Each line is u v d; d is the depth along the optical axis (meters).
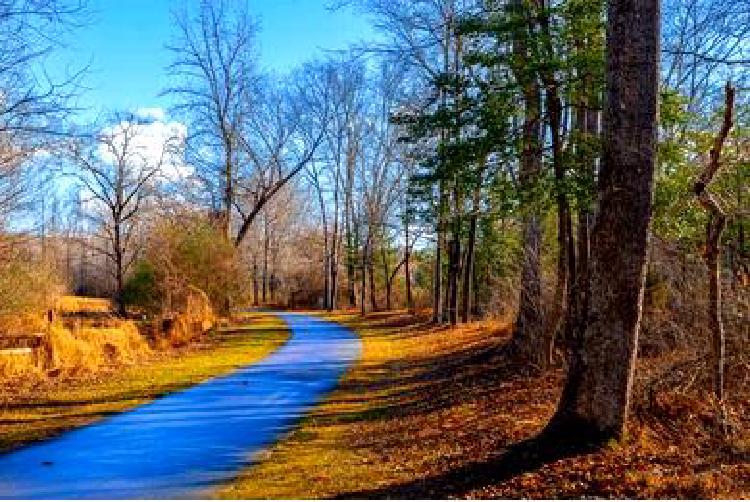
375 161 54.31
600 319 8.20
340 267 71.81
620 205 8.04
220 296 40.09
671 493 7.07
